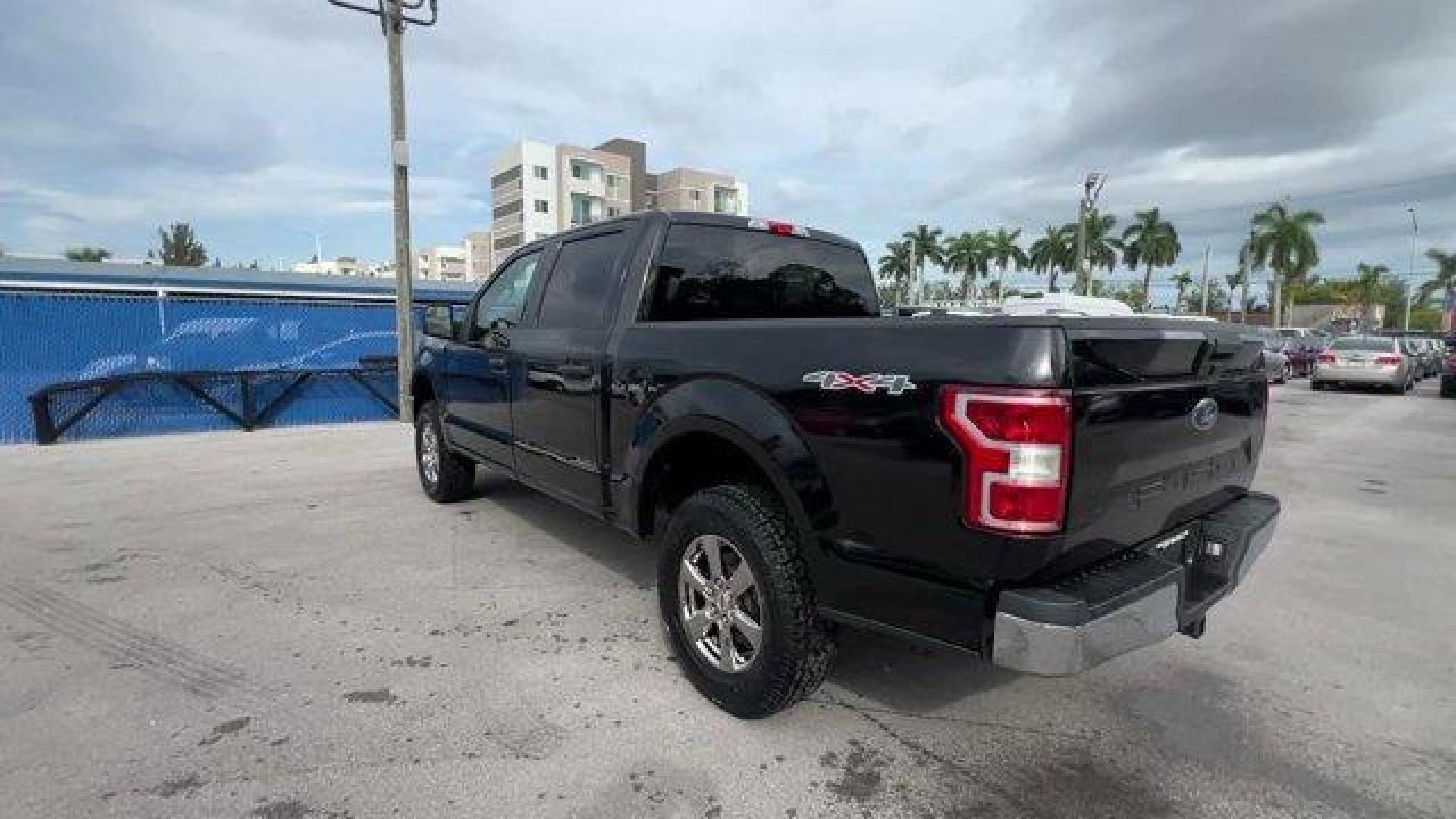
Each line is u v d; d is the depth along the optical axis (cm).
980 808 246
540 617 388
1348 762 274
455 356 539
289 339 1141
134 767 258
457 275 11100
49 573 446
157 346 1041
